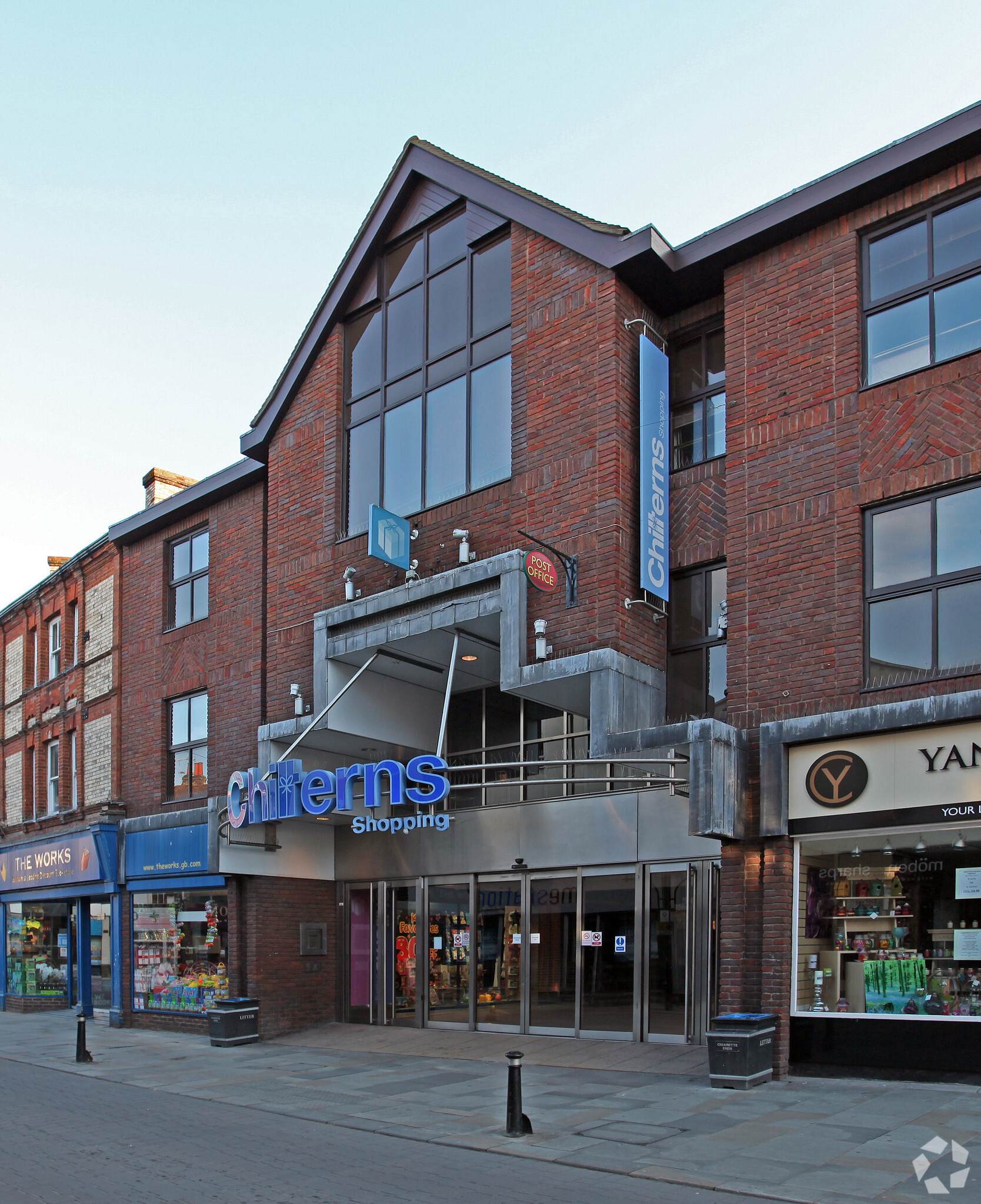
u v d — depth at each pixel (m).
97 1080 14.03
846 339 12.73
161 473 23.91
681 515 14.62
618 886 15.00
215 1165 8.69
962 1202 6.95
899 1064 10.98
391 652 16.20
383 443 17.62
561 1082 12.27
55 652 26.42
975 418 11.54
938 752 11.09
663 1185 7.73
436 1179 8.07
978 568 11.34
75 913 23.69
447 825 13.93
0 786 28.36
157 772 21.11
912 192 12.43
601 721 13.20
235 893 18.17
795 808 12.02
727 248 13.77
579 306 14.86
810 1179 7.62
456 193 16.92
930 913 11.13
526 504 14.99
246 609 19.75
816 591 12.43
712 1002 13.78
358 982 18.50
